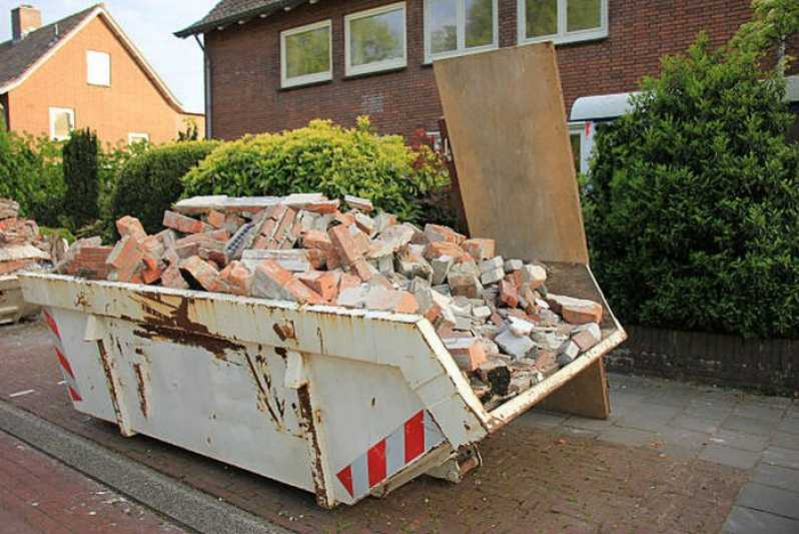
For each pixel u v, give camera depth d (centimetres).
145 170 1060
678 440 461
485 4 1152
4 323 901
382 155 703
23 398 587
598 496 378
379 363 299
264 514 362
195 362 392
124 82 3194
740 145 575
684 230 579
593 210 646
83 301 445
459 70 473
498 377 309
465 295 423
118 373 452
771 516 351
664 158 608
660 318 607
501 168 488
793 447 446
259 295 346
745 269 548
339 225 397
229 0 1611
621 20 1000
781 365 554
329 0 1355
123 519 374
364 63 1330
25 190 1744
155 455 446
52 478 429
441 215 693
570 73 1052
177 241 452
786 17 623
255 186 712
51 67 2941
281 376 346
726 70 593
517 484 395
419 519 354
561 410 516
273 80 1487
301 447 351
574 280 475
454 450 301
